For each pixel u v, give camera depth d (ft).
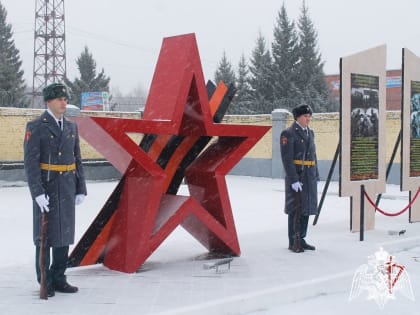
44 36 118.21
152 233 18.24
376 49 26.53
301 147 21.57
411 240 24.21
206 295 15.44
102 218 18.28
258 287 16.31
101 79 125.80
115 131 16.94
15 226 28.81
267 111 106.01
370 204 26.61
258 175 63.36
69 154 15.55
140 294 15.57
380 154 26.91
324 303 16.12
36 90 118.21
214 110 20.12
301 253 21.35
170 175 20.22
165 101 18.57
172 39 19.19
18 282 16.99
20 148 53.42
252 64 112.68
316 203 22.06
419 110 29.17
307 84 106.93
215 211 20.40
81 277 17.52
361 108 25.91
